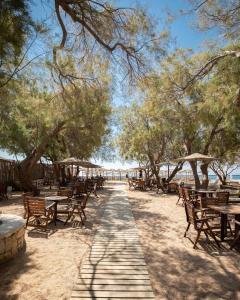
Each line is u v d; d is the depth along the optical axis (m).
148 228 8.17
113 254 5.74
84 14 5.96
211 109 10.68
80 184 16.31
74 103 11.20
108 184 33.28
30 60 7.79
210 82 9.69
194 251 5.94
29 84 9.02
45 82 9.98
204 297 3.92
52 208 8.65
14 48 4.76
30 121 16.94
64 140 21.81
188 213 6.93
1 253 5.17
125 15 6.40
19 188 18.45
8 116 12.38
